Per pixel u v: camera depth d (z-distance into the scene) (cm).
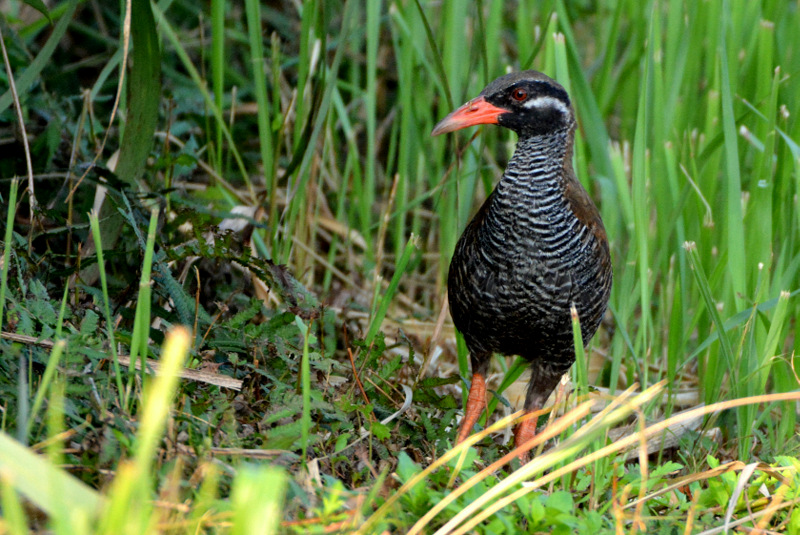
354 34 1192
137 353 600
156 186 970
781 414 892
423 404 774
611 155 952
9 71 771
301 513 562
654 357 1022
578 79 1003
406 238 1284
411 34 1033
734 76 1023
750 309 830
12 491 404
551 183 785
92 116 945
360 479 659
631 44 1179
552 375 859
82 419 578
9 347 606
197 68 1318
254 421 657
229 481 555
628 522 623
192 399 650
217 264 867
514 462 755
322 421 699
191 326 736
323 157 1059
